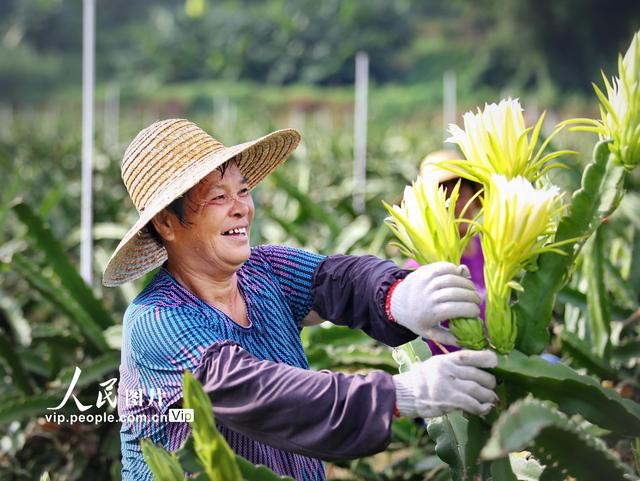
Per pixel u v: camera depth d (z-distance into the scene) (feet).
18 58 140.46
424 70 138.92
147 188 5.34
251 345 5.45
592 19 120.37
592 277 7.18
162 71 132.16
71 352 9.86
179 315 5.17
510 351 4.46
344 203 16.28
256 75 132.16
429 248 4.51
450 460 5.01
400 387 4.40
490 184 4.45
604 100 4.62
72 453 9.32
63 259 9.60
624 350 7.76
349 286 5.53
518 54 127.44
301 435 4.53
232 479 4.15
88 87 11.14
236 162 5.89
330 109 117.91
